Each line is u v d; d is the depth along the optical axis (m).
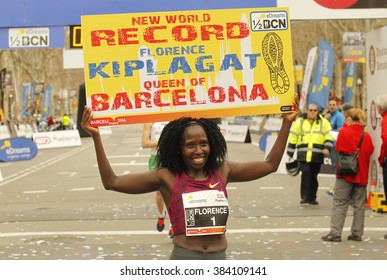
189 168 4.85
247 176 4.98
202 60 5.10
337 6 13.94
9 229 11.71
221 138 4.86
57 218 12.88
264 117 51.75
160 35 5.07
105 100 5.02
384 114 10.34
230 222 12.08
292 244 9.95
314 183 14.30
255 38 5.13
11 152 30.06
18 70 69.06
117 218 12.73
